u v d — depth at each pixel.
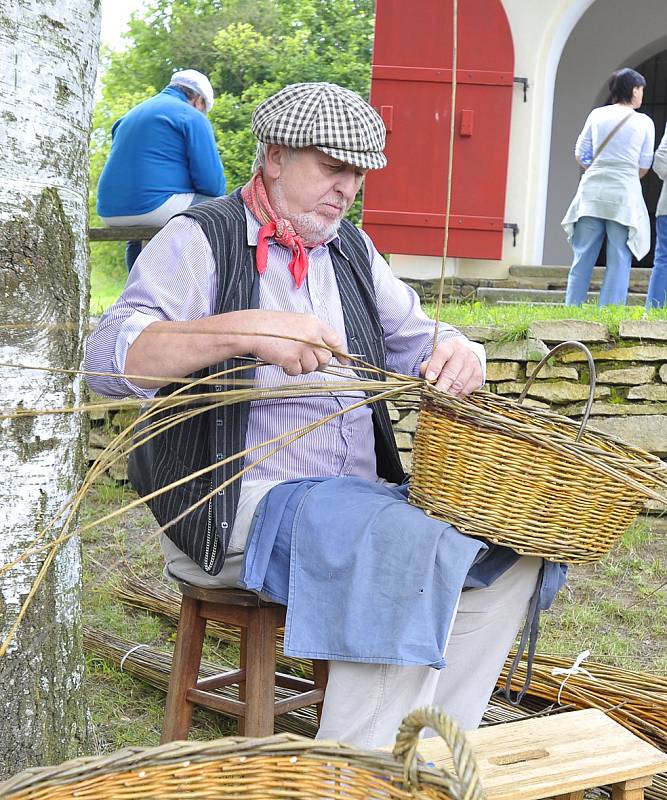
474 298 6.90
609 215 5.95
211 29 21.67
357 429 2.28
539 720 1.89
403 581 1.90
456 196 7.12
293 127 2.16
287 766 1.48
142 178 5.38
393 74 7.05
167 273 2.19
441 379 2.06
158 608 3.42
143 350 2.05
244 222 2.26
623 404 4.45
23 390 1.98
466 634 2.14
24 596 2.01
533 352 4.50
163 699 2.86
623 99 5.92
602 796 2.34
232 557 2.13
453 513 1.95
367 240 2.50
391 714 1.95
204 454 2.14
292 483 2.11
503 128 7.06
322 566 1.96
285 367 2.00
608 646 3.21
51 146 1.98
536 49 7.13
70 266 2.04
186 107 5.41
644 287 7.16
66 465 2.07
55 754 2.08
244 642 2.43
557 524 1.91
